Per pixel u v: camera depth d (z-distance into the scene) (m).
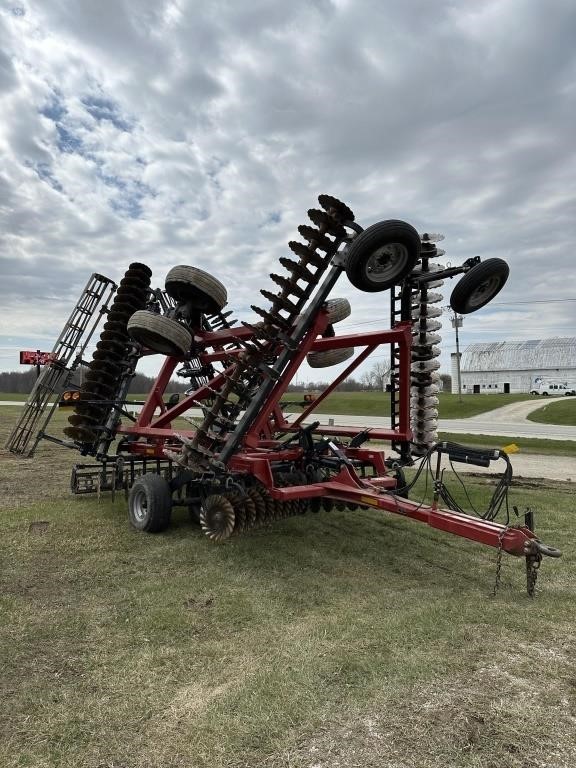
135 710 2.61
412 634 3.41
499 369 75.19
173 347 5.75
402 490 4.84
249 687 2.80
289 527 6.00
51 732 2.45
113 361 6.90
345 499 4.89
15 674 2.93
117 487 7.52
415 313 6.88
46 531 5.71
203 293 5.97
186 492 6.05
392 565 4.75
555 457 14.05
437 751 2.34
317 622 3.58
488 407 38.03
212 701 2.68
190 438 5.56
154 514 5.56
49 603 3.86
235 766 2.25
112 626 3.51
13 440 8.67
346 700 2.70
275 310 5.05
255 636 3.38
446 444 4.37
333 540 5.51
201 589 4.14
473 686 2.85
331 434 7.27
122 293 6.74
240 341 5.42
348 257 4.53
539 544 3.78
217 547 5.21
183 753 2.32
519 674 2.97
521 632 3.46
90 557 4.89
